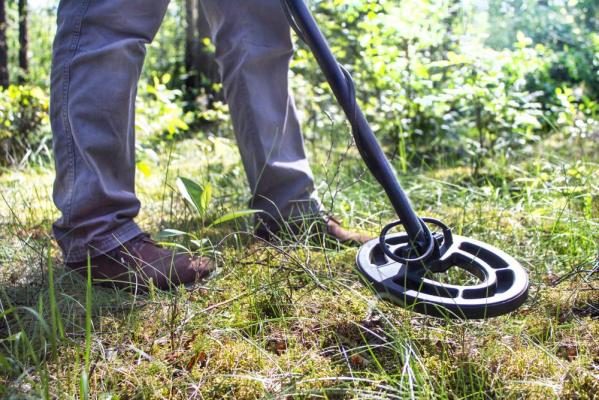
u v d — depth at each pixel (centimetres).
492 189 262
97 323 157
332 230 209
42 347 143
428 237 150
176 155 367
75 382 127
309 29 152
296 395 124
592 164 268
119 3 166
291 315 160
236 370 136
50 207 262
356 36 404
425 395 122
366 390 126
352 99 151
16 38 738
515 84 326
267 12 197
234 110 205
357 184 285
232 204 262
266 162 204
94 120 166
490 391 127
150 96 535
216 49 204
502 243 208
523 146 366
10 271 189
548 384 127
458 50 388
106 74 166
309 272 166
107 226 171
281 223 209
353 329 153
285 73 206
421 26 351
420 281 146
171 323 147
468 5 404
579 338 148
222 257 185
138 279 173
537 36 477
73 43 166
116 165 172
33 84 551
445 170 337
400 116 390
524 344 146
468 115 396
